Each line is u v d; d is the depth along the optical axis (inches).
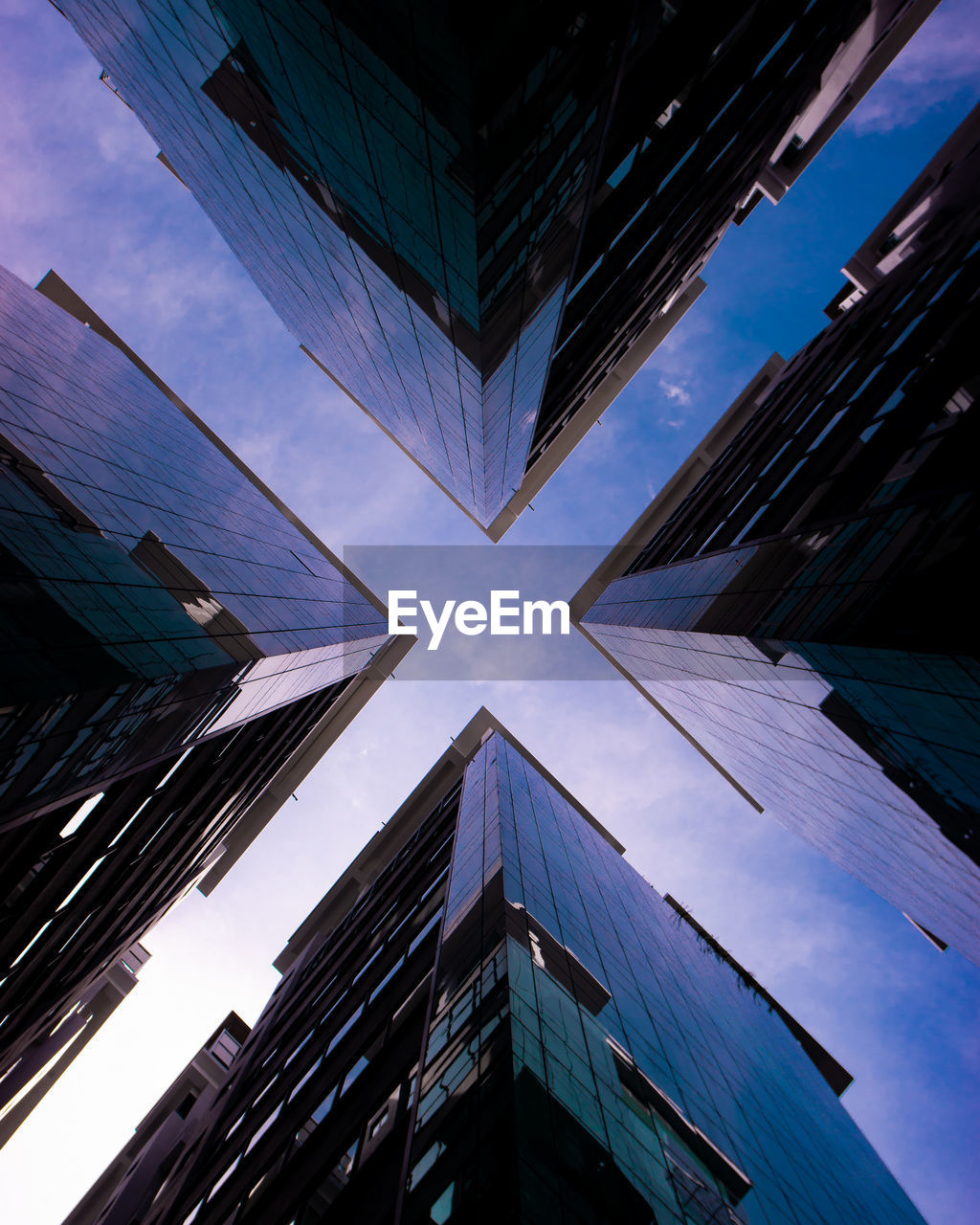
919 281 927.0
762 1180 718.5
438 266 799.7
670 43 653.3
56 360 1155.9
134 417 1328.7
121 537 783.7
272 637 993.5
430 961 1015.0
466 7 399.5
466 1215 411.5
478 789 1606.8
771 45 908.6
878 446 721.6
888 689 612.1
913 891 1146.7
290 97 725.3
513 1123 445.7
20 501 644.7
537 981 675.4
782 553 848.3
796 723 925.8
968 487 507.8
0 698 462.0
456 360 1071.0
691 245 1510.8
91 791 727.1
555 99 557.6
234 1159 1122.7
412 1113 588.7
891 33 1611.7
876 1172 1565.0
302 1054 1269.7
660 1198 502.9
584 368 1535.4
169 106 1089.4
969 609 461.1
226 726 1000.2
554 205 740.7
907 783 745.0
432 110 526.6
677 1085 756.0
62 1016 1612.9
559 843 1405.0
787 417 1208.8
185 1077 2253.9
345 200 857.5
